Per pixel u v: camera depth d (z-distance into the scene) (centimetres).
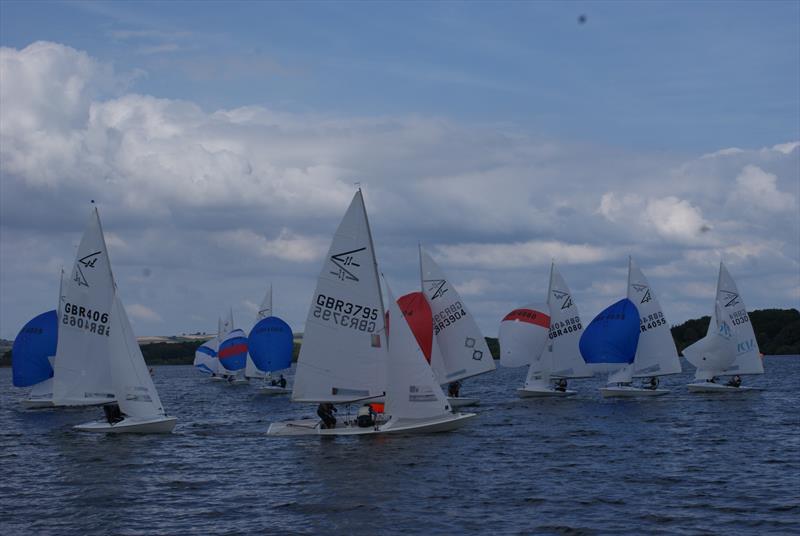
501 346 6406
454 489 2667
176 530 2217
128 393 4091
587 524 2205
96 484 2867
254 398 7806
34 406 6419
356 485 2736
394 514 2344
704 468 3014
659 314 6203
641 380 6588
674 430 4178
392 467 3042
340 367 3712
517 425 4475
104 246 4528
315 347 3722
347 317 3712
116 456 3475
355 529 2197
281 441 3784
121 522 2311
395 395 3659
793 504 2391
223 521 2308
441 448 3459
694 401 5884
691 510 2342
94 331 4491
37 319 6034
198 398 7938
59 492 2744
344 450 3422
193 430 4519
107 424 4316
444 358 5069
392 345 3641
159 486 2811
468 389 8606
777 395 6406
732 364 6775
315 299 3725
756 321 18688
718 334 6644
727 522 2203
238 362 10644
